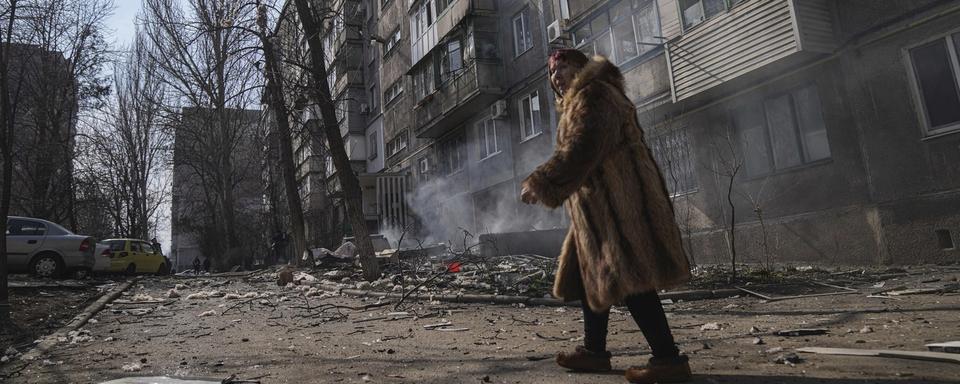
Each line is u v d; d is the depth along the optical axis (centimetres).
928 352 260
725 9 917
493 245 1155
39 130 2036
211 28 1195
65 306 765
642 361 292
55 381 331
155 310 732
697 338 366
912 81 755
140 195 3058
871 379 224
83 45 1997
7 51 722
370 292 825
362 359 353
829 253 853
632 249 215
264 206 3150
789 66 900
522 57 1567
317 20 1133
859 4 810
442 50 1844
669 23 1034
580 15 1286
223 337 486
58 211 2281
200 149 2603
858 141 820
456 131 1958
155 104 2750
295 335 479
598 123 209
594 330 263
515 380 266
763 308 493
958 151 706
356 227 1045
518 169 1593
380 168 2669
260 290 992
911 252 750
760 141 972
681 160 1108
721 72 918
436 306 661
